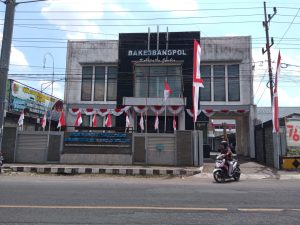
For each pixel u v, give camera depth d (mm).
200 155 21188
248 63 28641
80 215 7355
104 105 29609
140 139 21891
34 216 7238
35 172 18922
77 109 29578
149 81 27812
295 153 21594
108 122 25797
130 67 28812
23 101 28109
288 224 6723
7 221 6816
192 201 9078
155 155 21641
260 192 10766
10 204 8461
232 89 28656
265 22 27797
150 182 14094
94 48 30219
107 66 30094
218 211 7832
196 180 15938
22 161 22109
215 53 28938
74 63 30312
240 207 8305
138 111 26812
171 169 18734
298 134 21766
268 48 27406
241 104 28406
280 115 42406
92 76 30141
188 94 27969
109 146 21922
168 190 11094
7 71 18328
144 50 28781
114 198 9438
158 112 26734
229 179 15914
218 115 31219
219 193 10492
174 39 28672
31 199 9156
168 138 21688
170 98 26672
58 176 17625
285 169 20438
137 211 7781
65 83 30172
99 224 6648
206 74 29000
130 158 21703
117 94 28672
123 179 16203
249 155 28469
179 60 27938
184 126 26969
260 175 18203
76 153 22000
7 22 18312
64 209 7934
